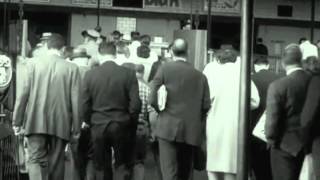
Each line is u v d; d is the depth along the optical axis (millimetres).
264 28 25000
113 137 9367
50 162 9375
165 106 8953
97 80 9312
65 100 9359
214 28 24922
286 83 7785
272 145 7934
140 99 9688
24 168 10227
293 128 7836
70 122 9445
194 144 8945
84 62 11039
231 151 9234
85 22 24266
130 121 9453
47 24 24234
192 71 8984
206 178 12172
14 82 9688
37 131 9234
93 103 9383
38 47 11812
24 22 12617
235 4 24594
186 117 8922
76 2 24047
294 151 7816
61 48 9438
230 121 9195
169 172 8961
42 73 9266
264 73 9656
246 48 4430
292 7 25078
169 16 24250
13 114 9258
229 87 9188
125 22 24281
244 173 4422
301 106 7809
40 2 23828
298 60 7859
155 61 13523
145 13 24203
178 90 8922
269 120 7805
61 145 9383
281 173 7945
